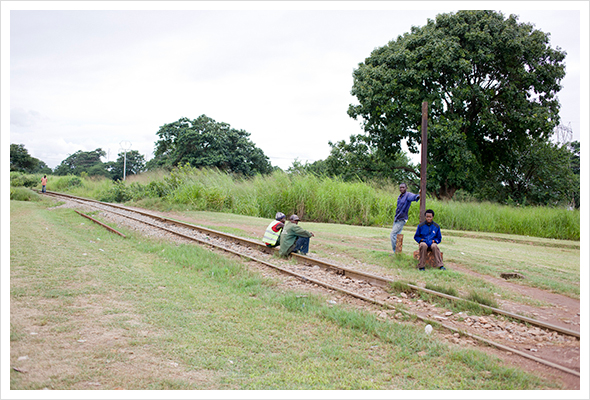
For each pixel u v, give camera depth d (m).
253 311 5.94
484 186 33.62
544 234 19.05
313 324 5.52
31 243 10.04
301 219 21.69
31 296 5.94
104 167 85.06
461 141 25.89
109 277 7.31
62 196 30.41
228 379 3.96
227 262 8.84
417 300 6.70
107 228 13.26
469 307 6.15
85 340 4.58
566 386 3.92
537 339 5.13
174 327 5.20
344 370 4.25
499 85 28.17
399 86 27.70
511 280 8.06
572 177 32.47
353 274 8.15
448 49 25.50
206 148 49.72
